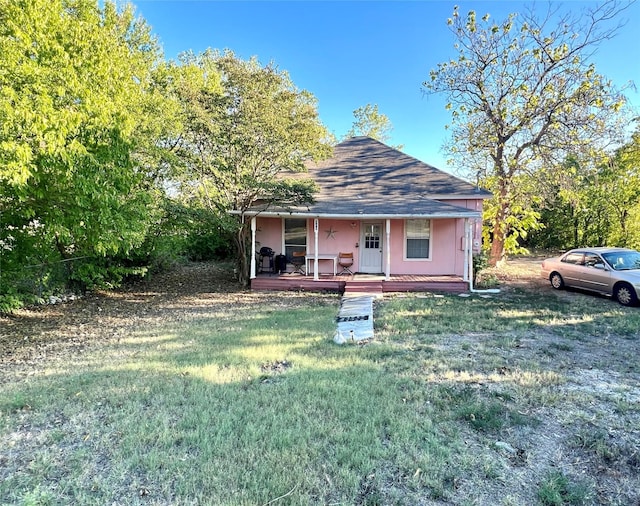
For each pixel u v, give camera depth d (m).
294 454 3.12
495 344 6.30
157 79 11.19
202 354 5.83
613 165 17.08
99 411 3.96
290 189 10.95
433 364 5.29
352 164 17.05
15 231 8.60
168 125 10.27
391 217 11.63
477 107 15.91
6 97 5.09
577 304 9.65
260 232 13.77
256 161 11.76
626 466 3.08
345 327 7.40
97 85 6.85
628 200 18.69
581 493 2.73
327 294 11.52
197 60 12.27
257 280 12.25
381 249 13.57
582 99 13.91
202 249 19.39
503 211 16.25
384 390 4.38
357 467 2.98
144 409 3.97
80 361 5.79
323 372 4.98
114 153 7.16
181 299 11.01
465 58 15.64
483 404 4.04
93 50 6.85
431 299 10.38
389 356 5.69
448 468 3.00
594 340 6.57
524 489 2.79
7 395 4.43
